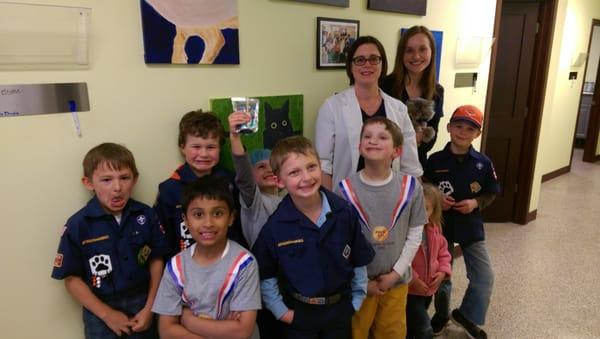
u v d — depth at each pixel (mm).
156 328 1476
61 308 1387
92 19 1283
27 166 1243
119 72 1367
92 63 1308
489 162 2070
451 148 2102
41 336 1354
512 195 3811
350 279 1428
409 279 1670
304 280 1334
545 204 4383
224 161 1675
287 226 1338
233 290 1271
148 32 1394
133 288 1396
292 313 1361
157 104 1477
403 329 1685
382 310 1665
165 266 1423
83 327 1448
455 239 2102
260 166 1688
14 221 1246
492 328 2201
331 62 2020
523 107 3611
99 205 1326
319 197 1399
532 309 2373
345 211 1401
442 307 2115
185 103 1548
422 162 2232
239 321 1258
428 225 1830
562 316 2307
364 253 1432
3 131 1186
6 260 1250
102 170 1272
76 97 1291
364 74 1734
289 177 1309
